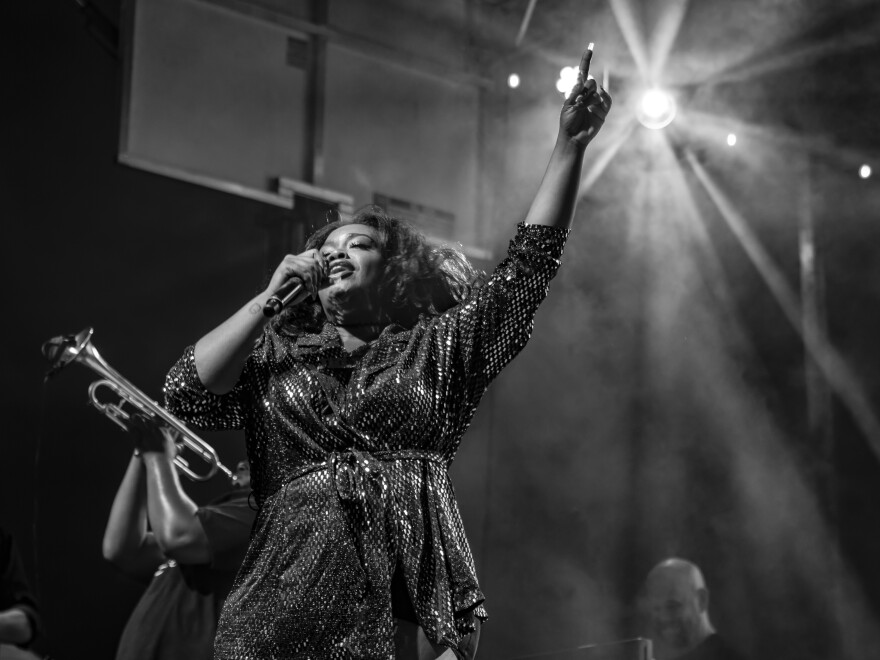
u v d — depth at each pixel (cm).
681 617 527
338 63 591
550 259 216
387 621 190
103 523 638
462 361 210
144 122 525
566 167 221
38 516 625
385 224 236
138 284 690
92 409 647
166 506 344
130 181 694
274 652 190
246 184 549
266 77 565
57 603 619
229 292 716
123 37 527
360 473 196
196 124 539
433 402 205
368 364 207
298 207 564
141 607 347
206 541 338
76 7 670
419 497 199
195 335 702
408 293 227
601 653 365
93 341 669
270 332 215
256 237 726
